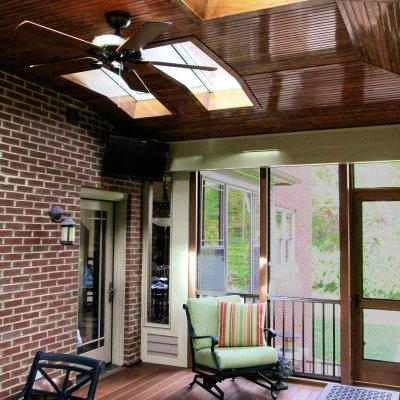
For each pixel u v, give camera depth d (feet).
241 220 23.71
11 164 12.67
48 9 9.34
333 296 17.49
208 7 9.64
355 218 16.19
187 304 15.80
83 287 16.61
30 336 13.10
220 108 14.79
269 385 15.58
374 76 11.94
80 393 14.42
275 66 11.68
